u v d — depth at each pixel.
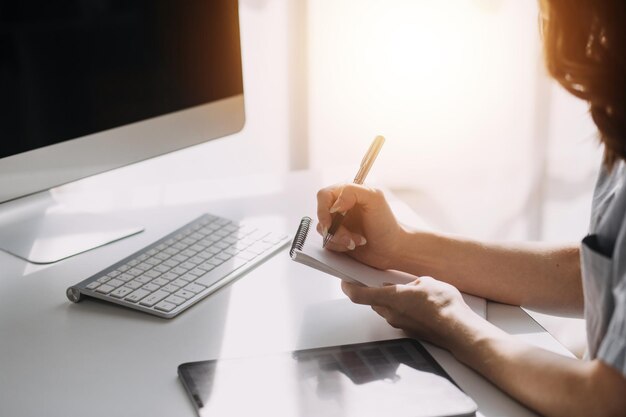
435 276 0.97
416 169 1.94
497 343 0.75
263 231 1.10
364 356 0.77
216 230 1.09
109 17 1.08
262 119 1.82
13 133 1.01
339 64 1.81
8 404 0.71
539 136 1.97
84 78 1.07
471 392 0.74
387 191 1.28
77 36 1.06
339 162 1.89
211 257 1.01
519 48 1.88
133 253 1.01
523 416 0.70
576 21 0.71
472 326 0.79
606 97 0.70
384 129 1.88
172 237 1.06
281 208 1.21
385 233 0.97
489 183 2.00
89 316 0.89
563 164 2.02
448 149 1.93
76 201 1.24
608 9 0.68
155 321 0.87
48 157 1.05
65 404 0.71
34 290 0.95
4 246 1.07
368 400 0.69
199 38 1.19
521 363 0.72
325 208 0.99
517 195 2.02
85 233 1.11
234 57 1.25
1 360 0.79
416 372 0.74
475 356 0.76
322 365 0.76
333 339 0.83
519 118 1.94
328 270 0.91
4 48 0.99
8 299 0.93
